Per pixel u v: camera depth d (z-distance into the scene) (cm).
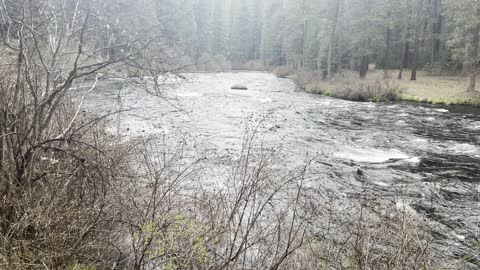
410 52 4044
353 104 2167
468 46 2281
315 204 585
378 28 3284
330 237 444
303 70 3975
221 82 3319
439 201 707
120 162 419
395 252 362
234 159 826
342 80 2912
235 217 426
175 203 381
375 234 401
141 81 335
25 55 322
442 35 3309
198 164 738
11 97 328
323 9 3609
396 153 1092
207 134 1183
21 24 304
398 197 711
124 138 637
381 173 888
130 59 313
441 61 3497
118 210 331
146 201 354
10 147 315
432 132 1402
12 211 306
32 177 326
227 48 6066
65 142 374
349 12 3416
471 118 1702
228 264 308
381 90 2400
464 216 636
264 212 470
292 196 531
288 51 5084
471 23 2220
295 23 4681
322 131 1381
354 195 709
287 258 339
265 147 1059
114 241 329
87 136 435
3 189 310
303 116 1714
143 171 485
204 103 1956
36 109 318
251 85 3300
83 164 320
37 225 282
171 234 293
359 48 3366
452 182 830
